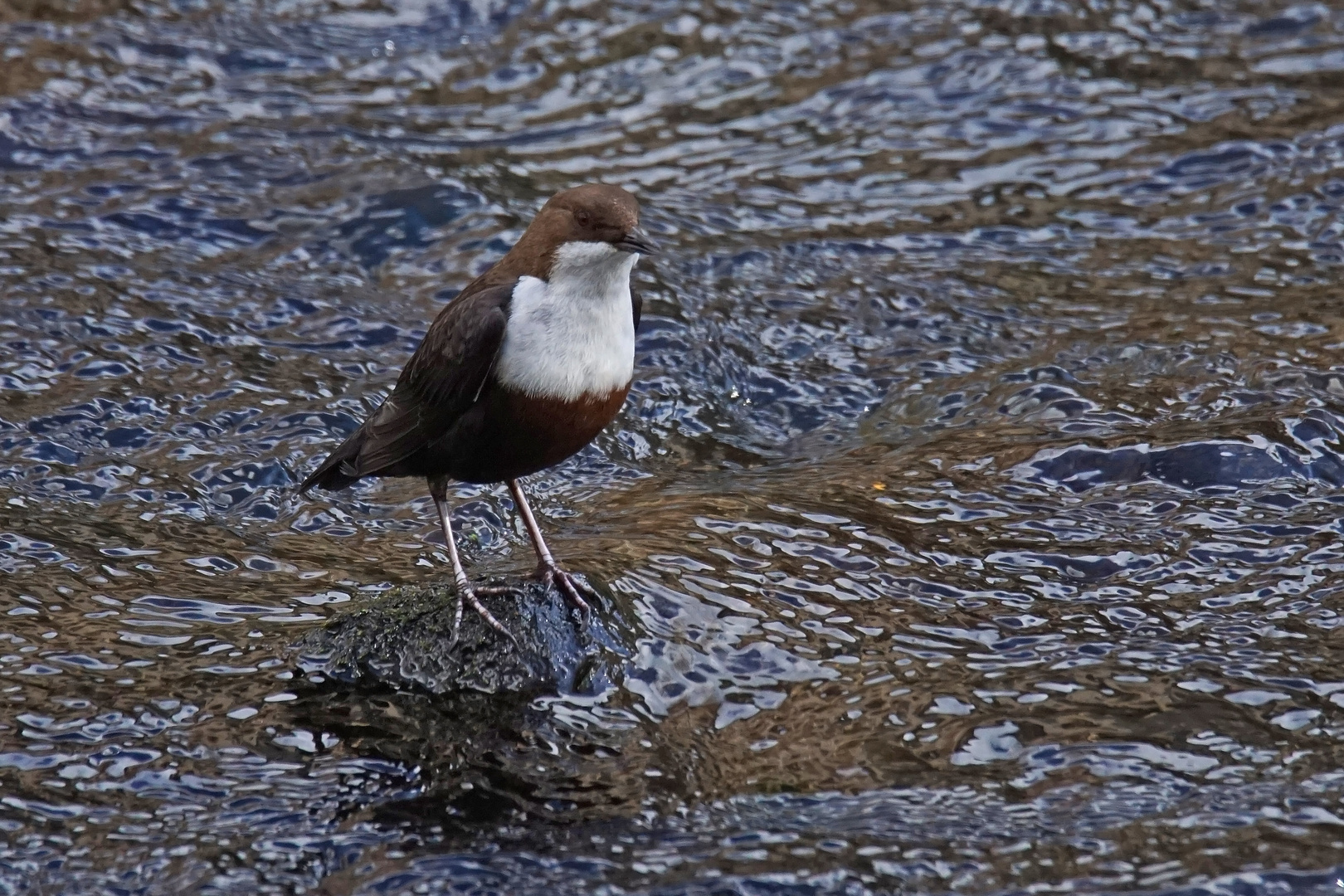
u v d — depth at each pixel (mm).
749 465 12219
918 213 16016
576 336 8438
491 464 8797
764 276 14930
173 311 13875
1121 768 7828
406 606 8859
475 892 7082
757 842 7371
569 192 8516
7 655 8773
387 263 15023
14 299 13695
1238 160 16375
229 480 11547
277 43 19094
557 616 8680
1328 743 7992
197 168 16156
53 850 7266
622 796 7746
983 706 8375
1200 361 12781
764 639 8922
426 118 17797
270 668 8711
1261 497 10609
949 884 7062
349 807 7633
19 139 16344
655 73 18938
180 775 7809
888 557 9914
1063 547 10094
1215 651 8867
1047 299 14375
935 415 12625
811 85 18516
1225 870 7094
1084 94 17875
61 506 10922
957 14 19703
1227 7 19500
